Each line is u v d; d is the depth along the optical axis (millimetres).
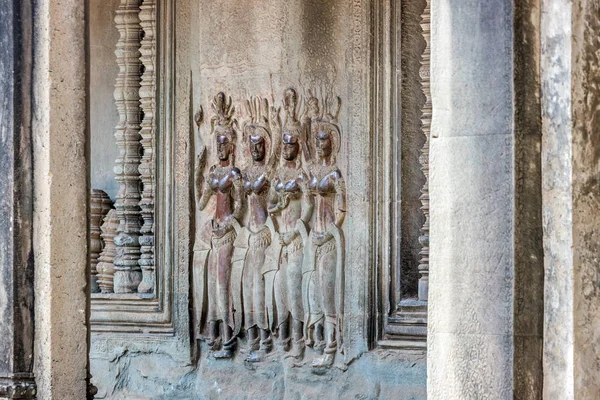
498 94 9742
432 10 10086
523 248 9664
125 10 17219
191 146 16875
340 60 15883
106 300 17156
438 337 9969
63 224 11938
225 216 16594
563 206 9562
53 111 11883
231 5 16609
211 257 16641
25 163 11938
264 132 16344
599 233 9680
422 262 15312
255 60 16453
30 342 11906
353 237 15688
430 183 10070
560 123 9594
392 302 15469
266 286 16250
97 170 18062
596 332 9641
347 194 15734
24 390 11789
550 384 9633
